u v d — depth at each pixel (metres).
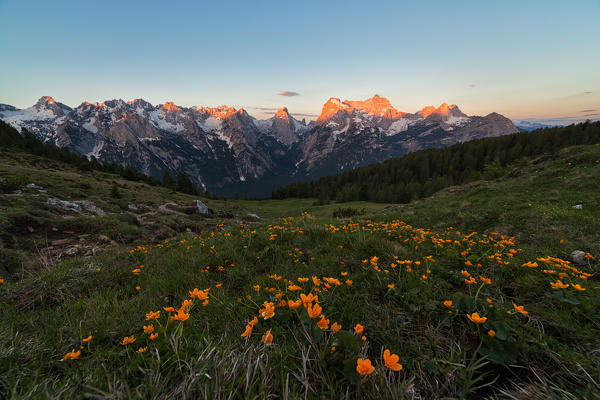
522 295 2.38
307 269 3.61
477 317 1.60
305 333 1.59
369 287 2.62
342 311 2.11
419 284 2.54
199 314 2.31
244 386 1.34
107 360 1.67
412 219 14.99
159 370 1.46
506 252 3.84
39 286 3.72
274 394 1.34
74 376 1.51
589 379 1.31
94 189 40.06
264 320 1.96
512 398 1.33
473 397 1.40
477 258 3.42
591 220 7.61
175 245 7.32
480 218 11.89
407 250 4.23
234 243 5.69
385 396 1.26
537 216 9.73
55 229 11.48
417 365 1.52
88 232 11.88
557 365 1.45
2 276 6.94
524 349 1.52
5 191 24.05
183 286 3.53
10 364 1.62
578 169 16.30
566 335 1.69
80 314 2.72
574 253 4.73
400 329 1.90
